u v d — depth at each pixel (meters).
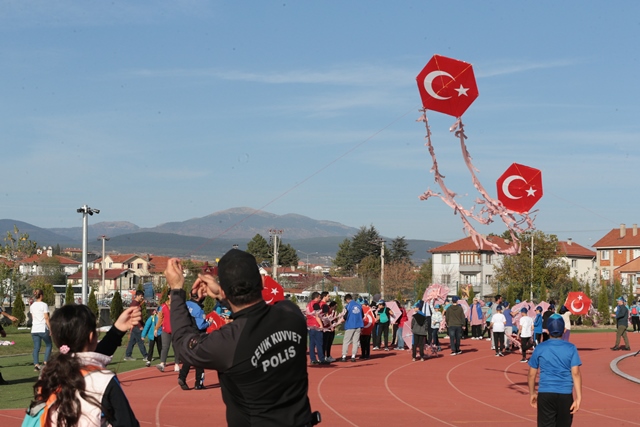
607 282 72.62
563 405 9.02
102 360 4.27
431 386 18.17
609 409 14.72
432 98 12.90
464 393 16.94
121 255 105.56
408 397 16.11
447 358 26.08
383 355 26.92
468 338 36.53
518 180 13.29
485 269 88.94
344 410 14.14
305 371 4.41
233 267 4.29
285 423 4.25
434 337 28.06
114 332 4.52
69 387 4.03
